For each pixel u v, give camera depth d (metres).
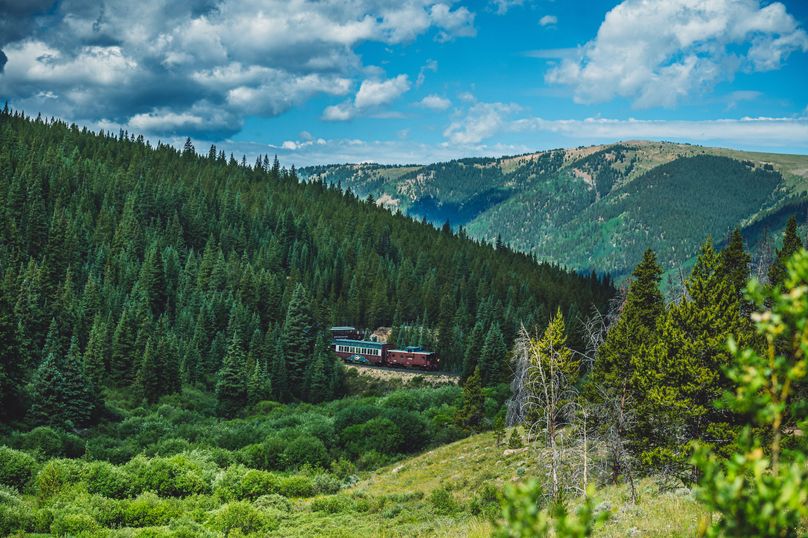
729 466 4.04
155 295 122.62
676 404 29.44
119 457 61.22
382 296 147.62
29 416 67.62
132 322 104.25
